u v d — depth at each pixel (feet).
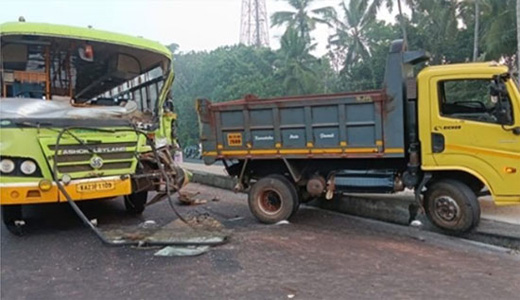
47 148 19.63
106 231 21.50
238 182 25.98
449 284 14.40
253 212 24.39
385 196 26.55
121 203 29.37
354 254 17.89
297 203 24.27
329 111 22.13
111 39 21.89
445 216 20.48
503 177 19.10
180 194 30.25
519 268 16.14
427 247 18.99
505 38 75.56
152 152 22.99
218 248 18.81
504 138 18.99
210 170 42.80
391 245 19.30
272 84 148.66
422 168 20.75
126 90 27.09
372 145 21.31
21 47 21.42
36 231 21.79
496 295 13.46
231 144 24.95
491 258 17.40
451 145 20.07
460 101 20.61
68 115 20.51
